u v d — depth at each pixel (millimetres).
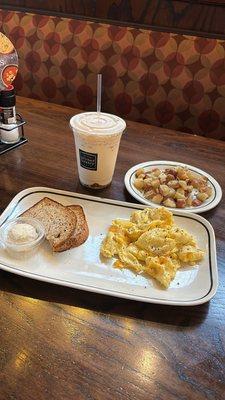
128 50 905
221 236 445
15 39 1021
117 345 305
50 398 264
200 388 277
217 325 329
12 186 507
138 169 554
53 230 408
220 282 378
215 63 847
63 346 301
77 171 559
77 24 938
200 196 505
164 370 288
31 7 1019
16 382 272
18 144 614
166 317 333
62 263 375
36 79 1048
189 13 867
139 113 974
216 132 923
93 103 1008
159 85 911
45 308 334
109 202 469
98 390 271
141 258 389
